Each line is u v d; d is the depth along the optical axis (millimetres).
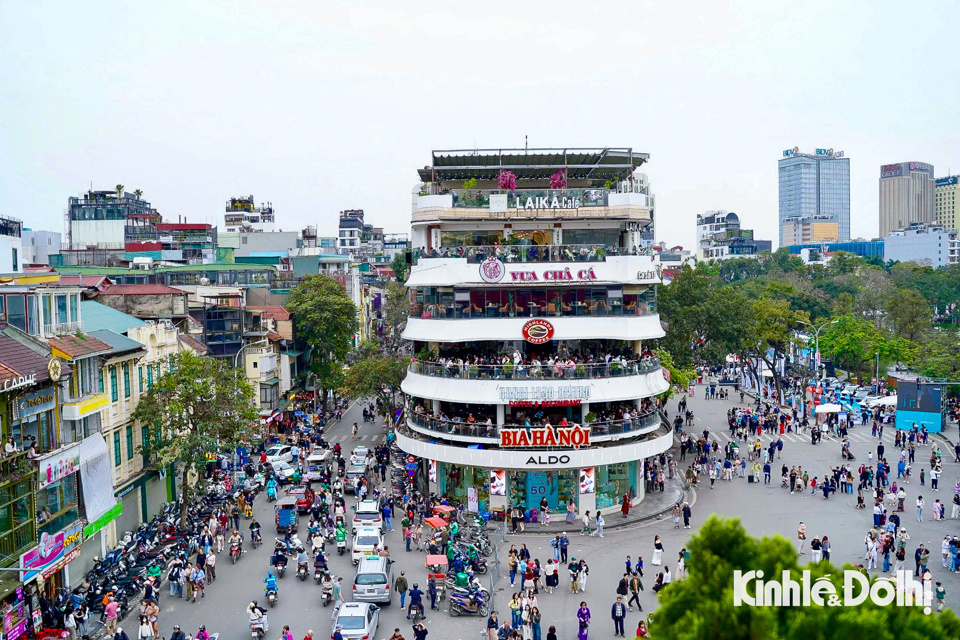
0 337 33844
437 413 49875
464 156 51594
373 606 32531
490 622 30922
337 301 80562
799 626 14492
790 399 87125
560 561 39906
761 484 54844
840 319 96625
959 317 142625
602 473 47844
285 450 60375
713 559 16375
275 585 35344
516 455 45844
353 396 66812
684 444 63875
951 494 51281
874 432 71250
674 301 75188
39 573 31594
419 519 44375
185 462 45438
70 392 37000
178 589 36188
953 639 14586
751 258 198000
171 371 48750
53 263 98875
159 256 107812
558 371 46375
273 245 126688
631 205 49594
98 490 37438
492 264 47219
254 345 68750
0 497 30188
